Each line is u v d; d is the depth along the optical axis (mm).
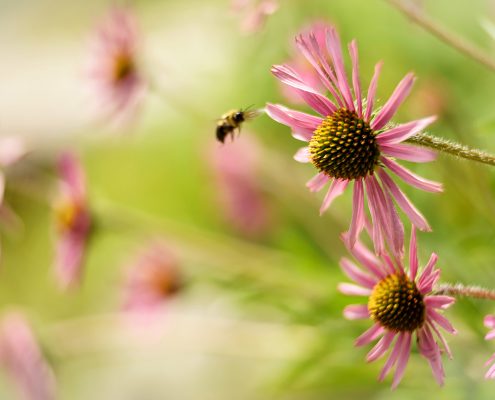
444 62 909
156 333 983
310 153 657
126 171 1511
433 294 649
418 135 638
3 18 2094
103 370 1307
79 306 1436
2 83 1882
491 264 804
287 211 1003
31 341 1015
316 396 1028
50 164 1668
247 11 759
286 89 791
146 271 954
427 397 795
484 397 768
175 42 1415
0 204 861
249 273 892
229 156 967
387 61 925
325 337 847
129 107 889
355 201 652
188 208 1359
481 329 781
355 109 648
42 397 1005
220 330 1000
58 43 1890
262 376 1064
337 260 895
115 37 893
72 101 1709
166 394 1227
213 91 1060
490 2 885
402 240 643
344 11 952
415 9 723
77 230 894
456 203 833
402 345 653
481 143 812
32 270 1569
